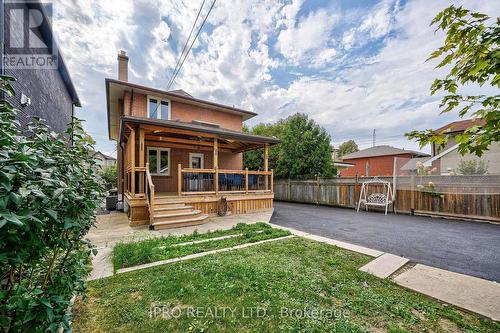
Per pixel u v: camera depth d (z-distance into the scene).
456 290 2.74
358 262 3.61
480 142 1.58
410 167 16.23
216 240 4.79
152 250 3.93
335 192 11.80
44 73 5.62
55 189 1.36
